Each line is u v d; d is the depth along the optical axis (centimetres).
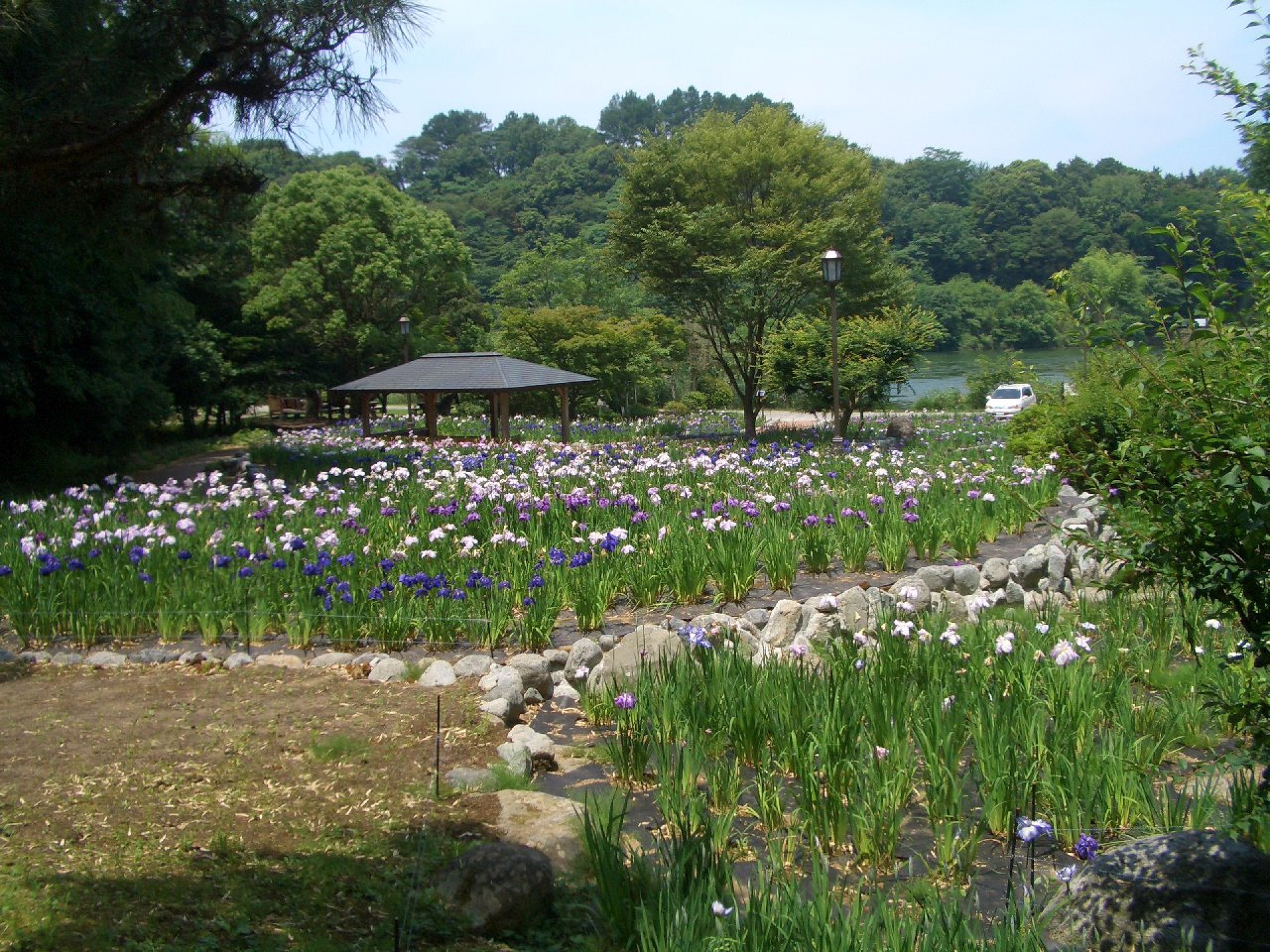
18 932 407
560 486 1331
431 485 1364
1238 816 451
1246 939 408
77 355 2355
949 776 539
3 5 748
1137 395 443
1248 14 429
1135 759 577
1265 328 399
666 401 4878
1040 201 6888
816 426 3209
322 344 4450
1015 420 1873
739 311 3162
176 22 737
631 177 3222
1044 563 1091
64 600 927
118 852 491
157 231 957
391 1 742
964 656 744
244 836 517
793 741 592
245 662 824
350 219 4447
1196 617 814
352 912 451
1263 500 381
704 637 730
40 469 2295
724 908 396
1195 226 445
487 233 9275
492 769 610
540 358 3972
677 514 1159
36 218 980
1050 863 518
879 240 3384
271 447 2509
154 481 2403
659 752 580
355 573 958
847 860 524
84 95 751
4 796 552
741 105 12694
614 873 445
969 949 387
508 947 434
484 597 895
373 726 673
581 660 805
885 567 1110
